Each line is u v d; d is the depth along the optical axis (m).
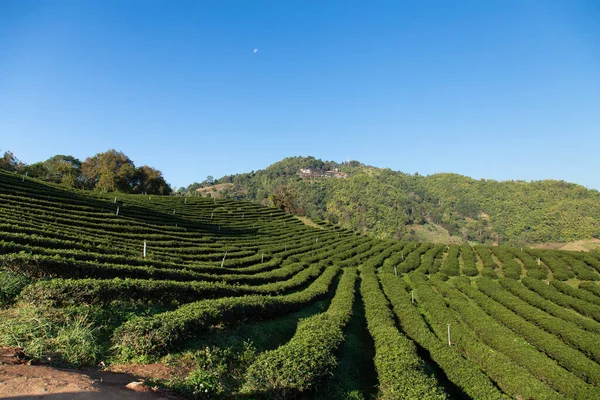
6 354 10.15
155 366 12.55
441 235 145.62
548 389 18.62
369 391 17.55
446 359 20.86
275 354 15.27
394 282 41.47
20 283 16.55
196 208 71.88
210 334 16.78
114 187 85.06
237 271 37.75
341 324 23.73
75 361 11.20
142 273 23.86
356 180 195.88
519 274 50.06
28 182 47.91
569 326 28.20
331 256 56.62
